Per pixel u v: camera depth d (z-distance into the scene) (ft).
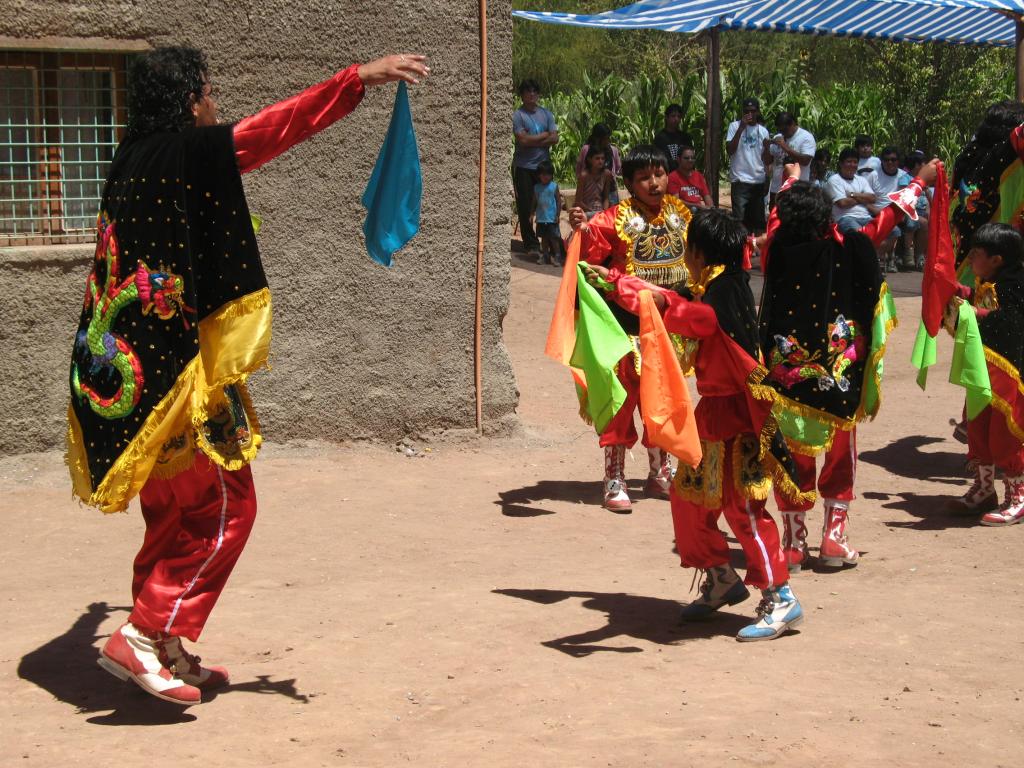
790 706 15.16
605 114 90.33
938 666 16.76
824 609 19.40
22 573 20.68
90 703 15.39
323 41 28.19
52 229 26.96
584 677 16.25
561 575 21.13
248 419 15.35
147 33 26.50
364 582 20.52
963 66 96.68
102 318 14.43
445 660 16.87
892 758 13.62
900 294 54.90
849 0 48.67
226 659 16.88
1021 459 24.48
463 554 22.31
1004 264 24.44
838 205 60.80
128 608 18.88
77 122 26.84
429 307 29.84
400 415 29.81
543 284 54.03
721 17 51.90
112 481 14.30
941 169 21.17
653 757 13.52
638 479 28.73
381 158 16.65
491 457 29.91
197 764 13.53
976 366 23.77
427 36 29.14
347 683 16.02
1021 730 14.52
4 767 13.44
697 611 18.69
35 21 25.36
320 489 26.22
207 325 14.33
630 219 25.30
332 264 28.68
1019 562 22.03
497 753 13.69
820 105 94.79
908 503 26.43
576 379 25.86
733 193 64.59
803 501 20.92
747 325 17.58
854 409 20.79
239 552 15.16
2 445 26.08
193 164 14.07
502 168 30.32
